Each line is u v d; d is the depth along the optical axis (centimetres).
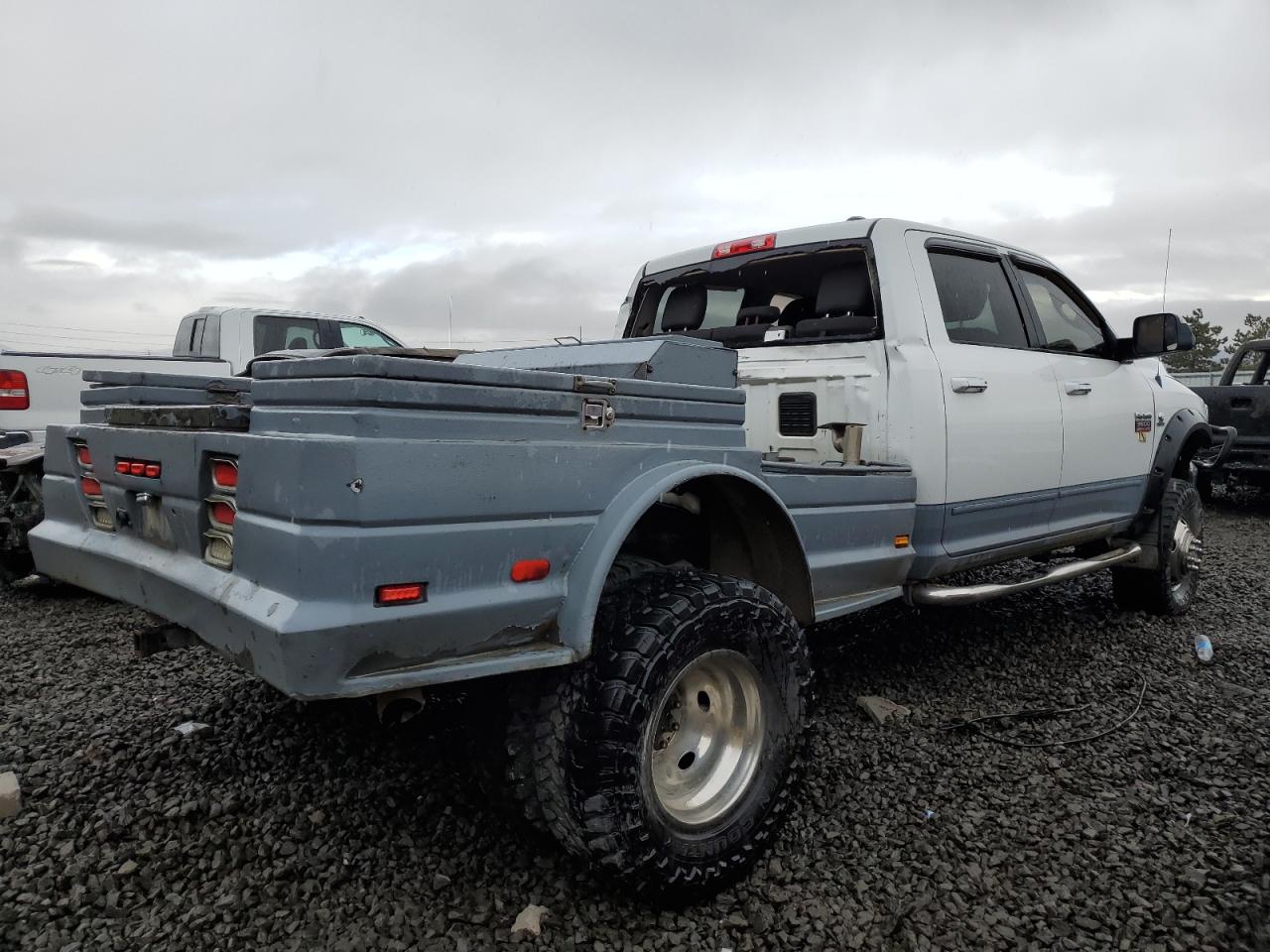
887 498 342
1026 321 434
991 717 368
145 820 272
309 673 185
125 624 498
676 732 247
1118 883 251
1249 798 301
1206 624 524
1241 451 990
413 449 194
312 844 261
